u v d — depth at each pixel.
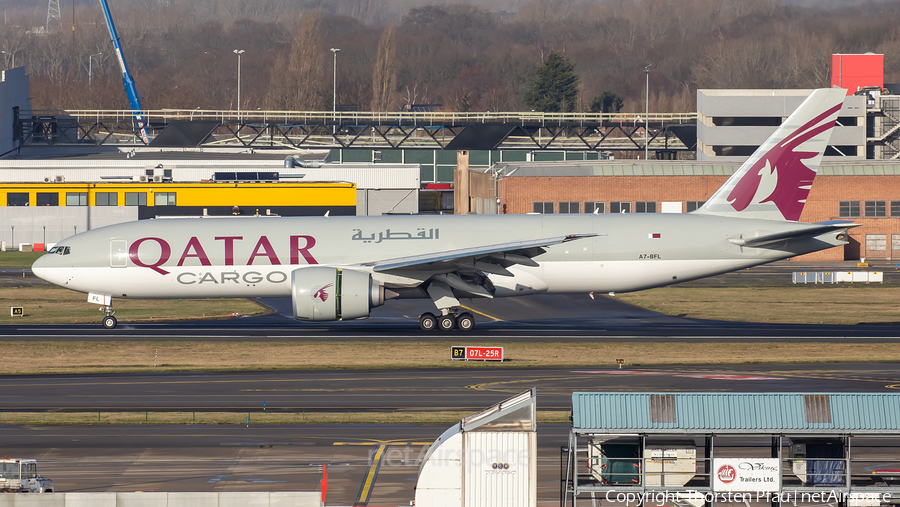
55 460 131.88
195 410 159.38
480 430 104.75
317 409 159.50
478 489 104.69
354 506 115.19
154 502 104.31
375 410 158.38
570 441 110.44
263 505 105.44
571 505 113.56
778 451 105.19
